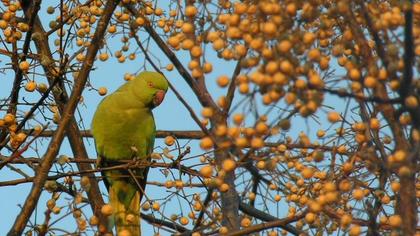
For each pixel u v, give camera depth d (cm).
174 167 1158
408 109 793
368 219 945
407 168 804
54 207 1043
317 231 1020
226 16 918
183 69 1124
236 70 1084
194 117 941
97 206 1127
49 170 1135
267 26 795
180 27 1154
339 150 1027
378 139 950
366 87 816
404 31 786
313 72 805
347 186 901
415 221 834
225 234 1009
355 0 842
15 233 1063
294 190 1095
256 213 1332
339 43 859
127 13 1276
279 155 933
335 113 830
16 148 1226
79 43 1387
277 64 763
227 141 826
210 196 1086
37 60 1373
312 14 821
